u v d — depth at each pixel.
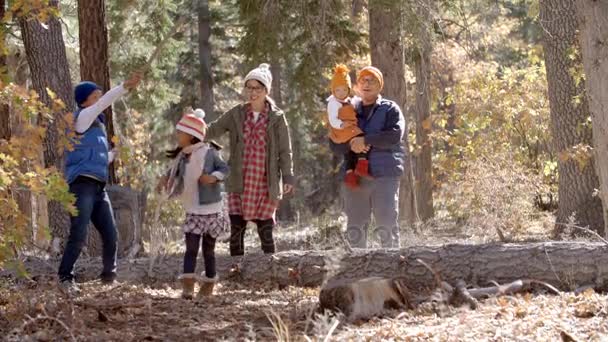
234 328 6.04
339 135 8.43
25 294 6.67
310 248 11.70
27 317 6.02
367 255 7.89
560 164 13.70
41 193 5.80
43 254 9.81
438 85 23.94
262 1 14.79
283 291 8.00
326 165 35.41
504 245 7.47
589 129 13.62
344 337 5.37
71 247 7.84
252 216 8.80
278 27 14.84
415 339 5.27
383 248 8.02
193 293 7.60
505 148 19.53
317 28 14.34
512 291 6.86
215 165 7.59
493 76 20.72
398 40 15.26
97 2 12.12
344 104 8.47
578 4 6.12
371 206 8.58
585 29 6.06
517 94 19.80
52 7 6.25
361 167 8.31
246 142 8.80
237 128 8.80
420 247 7.81
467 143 20.25
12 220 5.67
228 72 30.34
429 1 13.74
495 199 15.33
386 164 8.31
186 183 7.54
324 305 6.28
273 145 8.80
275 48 15.28
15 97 5.65
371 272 7.80
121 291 7.80
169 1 18.50
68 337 5.56
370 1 13.68
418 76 19.88
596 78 6.04
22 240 5.71
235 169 8.80
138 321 6.30
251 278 8.43
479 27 22.22
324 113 18.47
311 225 16.50
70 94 11.81
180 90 29.41
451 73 23.84
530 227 15.67
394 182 8.37
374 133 8.32
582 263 7.08
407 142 16.34
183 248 12.70
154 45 19.66
